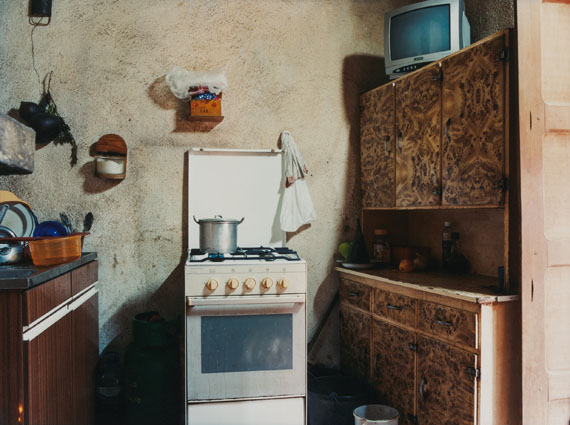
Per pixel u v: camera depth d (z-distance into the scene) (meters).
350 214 3.10
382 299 2.52
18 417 1.58
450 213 2.73
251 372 2.24
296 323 2.27
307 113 3.04
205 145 2.88
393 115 2.72
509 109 1.94
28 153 1.46
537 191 1.92
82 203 2.73
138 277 2.79
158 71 2.83
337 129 3.09
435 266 2.82
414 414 2.24
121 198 2.77
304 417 2.27
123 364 2.75
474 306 1.90
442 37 2.52
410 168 2.56
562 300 1.96
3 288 1.57
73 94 2.74
